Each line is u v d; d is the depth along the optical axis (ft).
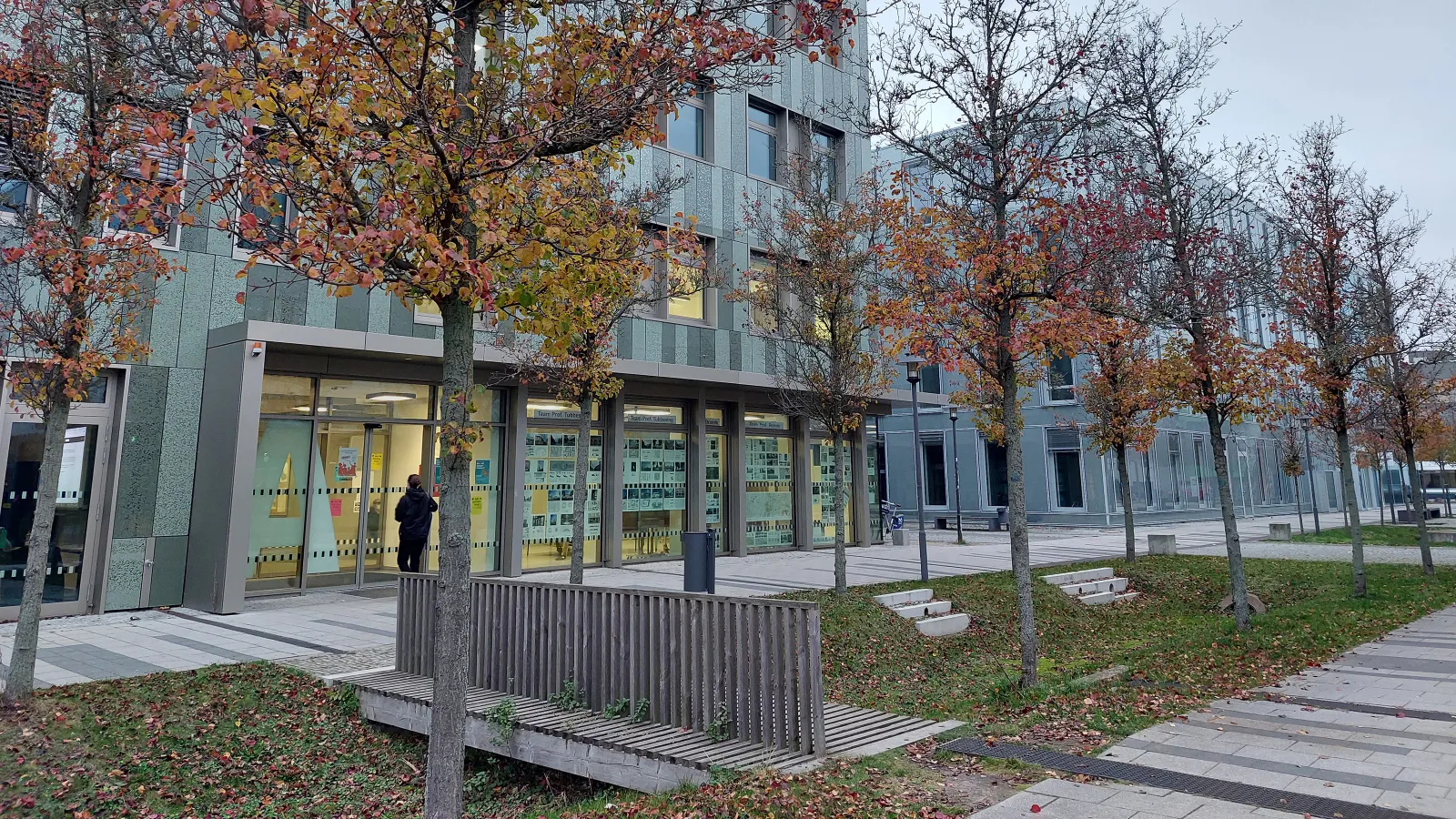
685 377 54.70
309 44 13.16
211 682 24.71
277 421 42.55
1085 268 26.78
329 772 21.02
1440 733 19.03
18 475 35.24
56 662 26.63
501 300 14.44
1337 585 49.01
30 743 19.62
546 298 15.88
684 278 40.88
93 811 17.63
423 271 13.16
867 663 30.73
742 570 52.42
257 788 19.89
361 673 25.62
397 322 44.21
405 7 13.88
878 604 36.99
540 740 19.81
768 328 44.96
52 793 17.81
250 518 40.78
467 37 15.26
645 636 20.66
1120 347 50.37
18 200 27.32
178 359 38.70
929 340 27.12
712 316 59.31
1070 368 103.96
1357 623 36.14
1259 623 36.19
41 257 21.38
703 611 19.51
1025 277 26.55
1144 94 32.91
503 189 13.94
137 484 37.40
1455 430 81.41
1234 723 20.03
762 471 64.64
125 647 29.30
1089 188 32.09
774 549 64.75
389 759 21.76
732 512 61.98
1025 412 109.09
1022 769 16.34
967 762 16.88
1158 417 47.44
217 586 36.70
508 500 49.98
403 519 41.24
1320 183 43.37
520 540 49.75
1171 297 34.40
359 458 45.44
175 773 19.79
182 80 16.97
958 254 27.02
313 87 13.32
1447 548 72.59
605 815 15.44
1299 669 27.07
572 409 53.83
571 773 19.06
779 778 15.69
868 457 74.79
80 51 20.92
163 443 38.14
